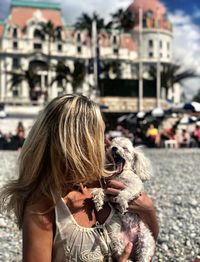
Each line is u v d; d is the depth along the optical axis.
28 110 28.80
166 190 4.92
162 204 4.05
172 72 36.41
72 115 0.98
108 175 1.03
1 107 22.88
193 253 2.59
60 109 0.99
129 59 48.47
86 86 33.16
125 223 1.02
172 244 2.74
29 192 0.99
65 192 0.99
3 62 45.75
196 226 3.22
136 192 1.03
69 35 46.84
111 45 48.03
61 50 46.66
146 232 1.03
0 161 8.55
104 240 0.99
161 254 2.56
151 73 42.03
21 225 1.01
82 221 0.98
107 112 25.89
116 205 1.01
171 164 8.32
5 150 13.36
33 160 0.98
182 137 14.99
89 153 0.98
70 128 0.97
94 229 0.98
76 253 0.97
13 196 1.00
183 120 15.64
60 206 0.97
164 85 36.19
